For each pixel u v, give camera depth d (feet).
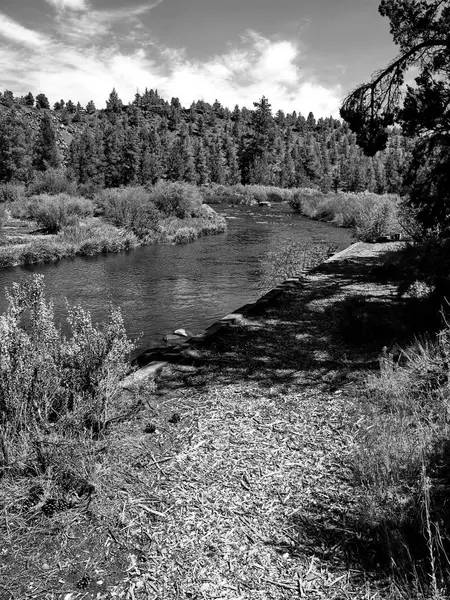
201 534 8.82
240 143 281.33
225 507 9.59
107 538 8.73
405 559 7.75
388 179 228.63
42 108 358.84
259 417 13.57
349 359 17.99
